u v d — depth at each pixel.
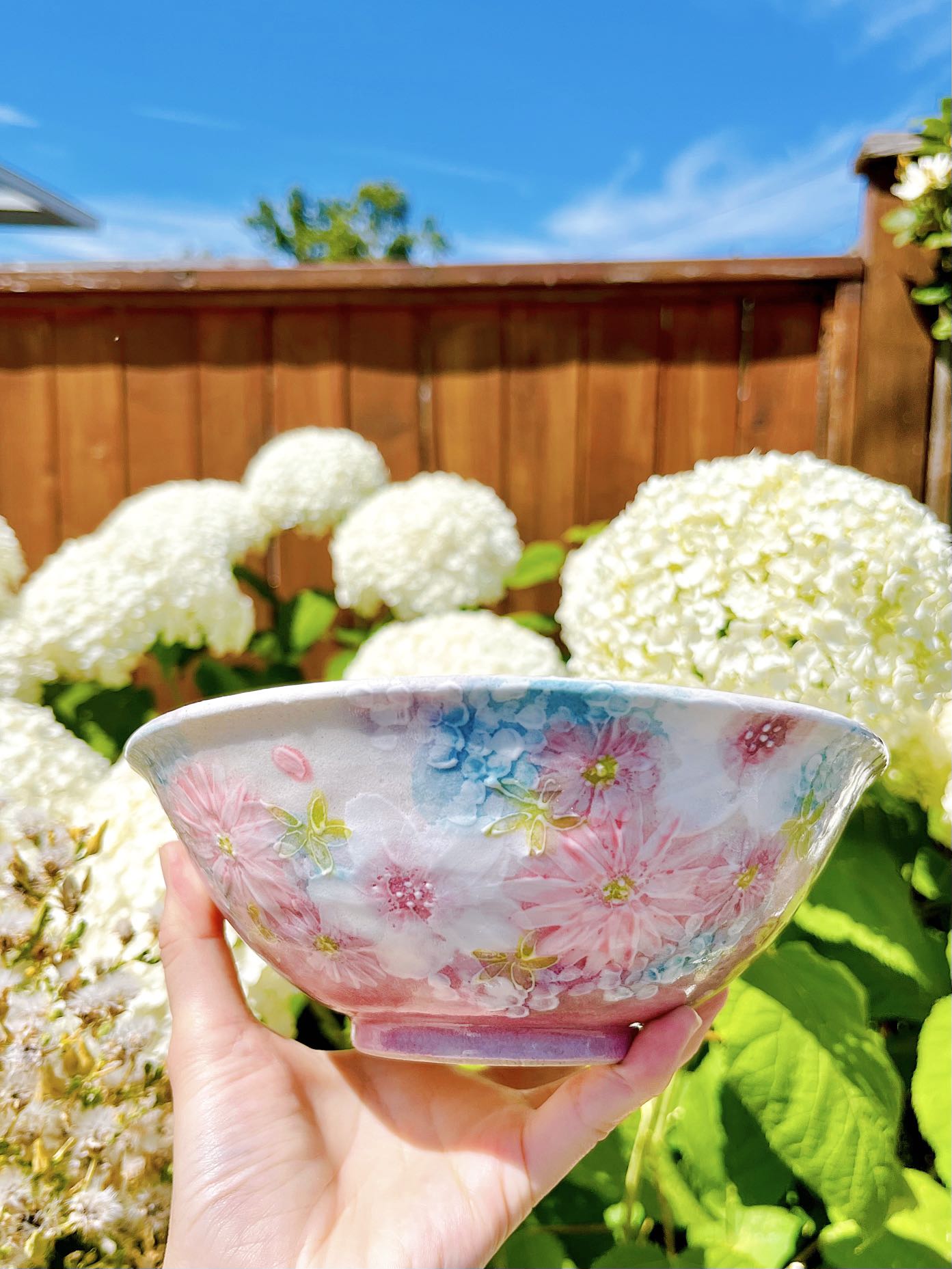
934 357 1.62
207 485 1.55
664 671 0.81
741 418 1.73
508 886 0.37
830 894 0.86
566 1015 0.42
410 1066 0.63
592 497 1.77
